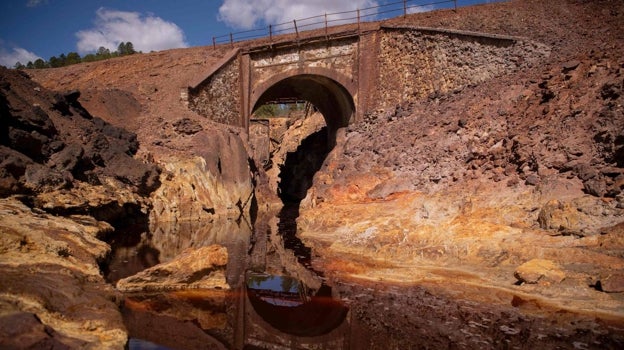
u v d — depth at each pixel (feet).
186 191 61.93
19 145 41.42
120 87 80.43
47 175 40.14
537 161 37.58
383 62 73.87
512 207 35.35
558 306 23.86
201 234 50.47
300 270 33.78
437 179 45.19
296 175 118.83
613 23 52.60
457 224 36.55
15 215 30.35
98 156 52.90
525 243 30.73
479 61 59.31
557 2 66.54
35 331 14.79
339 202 52.49
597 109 37.37
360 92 75.25
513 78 52.26
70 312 18.58
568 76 43.60
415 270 31.94
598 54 43.65
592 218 29.78
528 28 60.64
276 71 80.23
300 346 20.20
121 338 17.97
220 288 28.66
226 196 67.56
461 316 23.24
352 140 68.90
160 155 65.10
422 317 23.35
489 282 28.22
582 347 19.02
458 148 47.70
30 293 18.17
